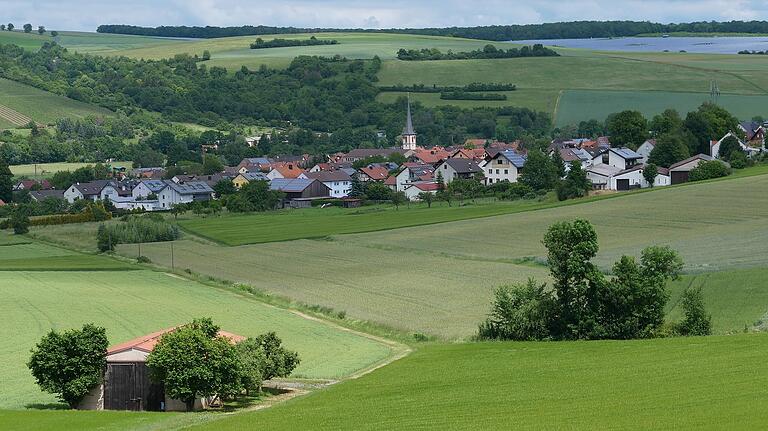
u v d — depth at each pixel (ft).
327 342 310.24
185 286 430.61
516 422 184.34
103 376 236.63
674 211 541.75
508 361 263.70
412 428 185.57
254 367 242.17
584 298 302.66
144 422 205.57
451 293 381.19
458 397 217.15
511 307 309.22
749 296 320.91
